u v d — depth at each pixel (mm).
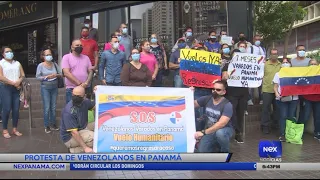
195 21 13281
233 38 12617
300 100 8445
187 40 9250
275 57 8367
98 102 5723
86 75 7598
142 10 13305
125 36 9438
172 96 5914
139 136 5723
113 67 7680
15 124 7723
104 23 13445
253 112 9406
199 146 5996
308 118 8328
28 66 13820
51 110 8094
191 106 5934
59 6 13734
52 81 7906
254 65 7645
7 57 7387
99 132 5660
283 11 13914
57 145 6895
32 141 7199
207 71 7266
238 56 7570
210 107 6023
